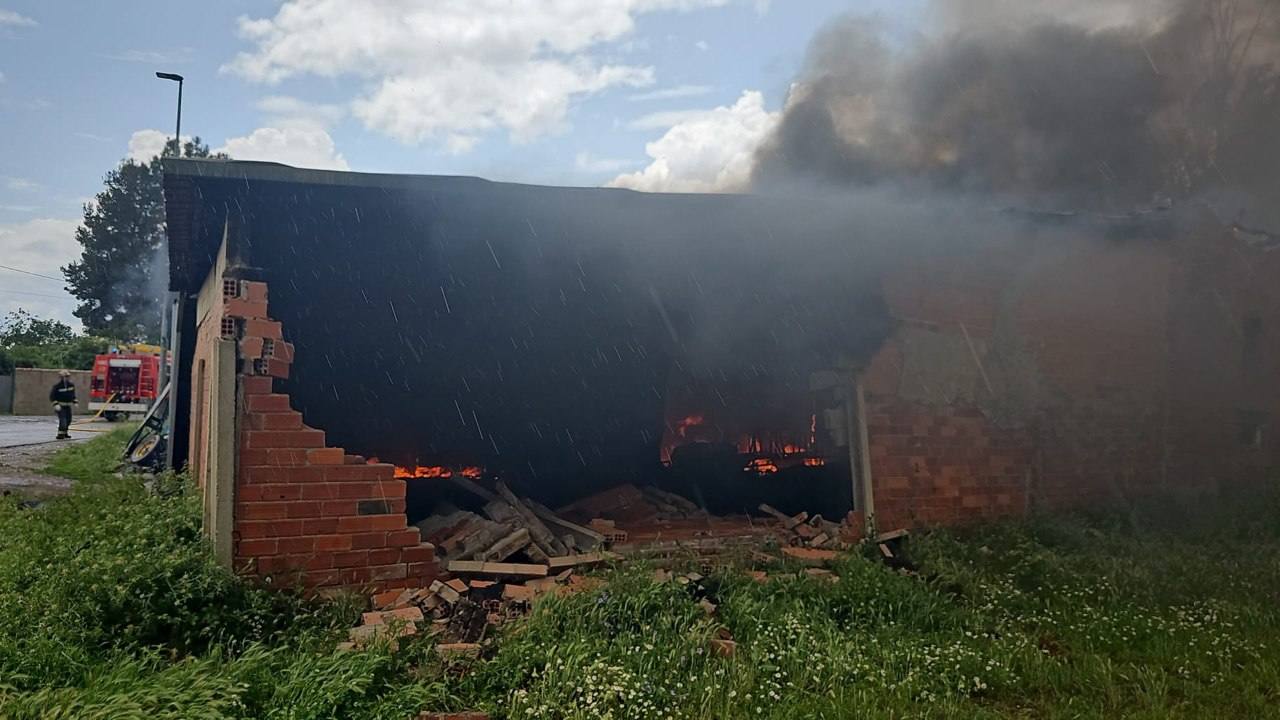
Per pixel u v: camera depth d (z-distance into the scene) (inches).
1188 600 257.3
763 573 271.3
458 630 213.3
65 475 530.9
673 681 188.5
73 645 181.2
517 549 261.1
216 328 262.2
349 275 337.1
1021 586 275.9
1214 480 386.3
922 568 289.3
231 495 224.8
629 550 280.5
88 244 1689.2
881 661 207.0
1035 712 189.9
